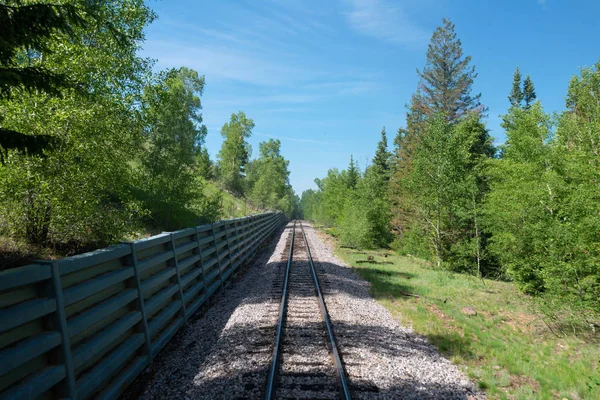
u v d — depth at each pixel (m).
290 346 6.66
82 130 7.70
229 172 57.94
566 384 6.15
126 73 9.27
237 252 16.09
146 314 6.36
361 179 33.09
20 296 3.73
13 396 3.37
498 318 10.41
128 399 5.15
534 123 14.55
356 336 7.35
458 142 19.44
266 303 9.62
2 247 7.15
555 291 9.82
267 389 4.95
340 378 5.33
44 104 7.08
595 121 11.97
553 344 8.52
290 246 23.28
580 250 9.89
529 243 12.45
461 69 32.22
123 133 9.39
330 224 54.47
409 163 30.73
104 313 5.04
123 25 8.90
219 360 6.05
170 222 15.98
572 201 10.38
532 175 13.60
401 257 23.81
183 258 9.17
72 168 7.58
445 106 32.09
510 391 5.75
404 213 28.28
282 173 83.50
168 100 10.65
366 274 15.25
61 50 7.28
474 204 18.38
